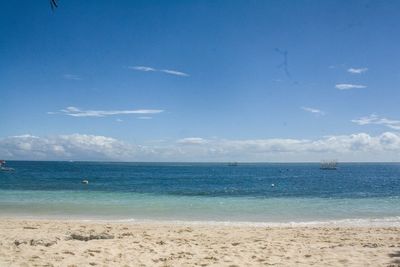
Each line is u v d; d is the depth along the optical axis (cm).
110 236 1323
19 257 966
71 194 3584
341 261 995
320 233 1505
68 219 1945
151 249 1115
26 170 12231
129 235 1384
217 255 1061
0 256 973
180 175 10300
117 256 1017
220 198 3312
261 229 1606
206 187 5106
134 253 1058
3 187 4547
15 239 1185
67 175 8750
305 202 2958
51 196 3306
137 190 4322
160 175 10031
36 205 2550
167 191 4191
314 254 1080
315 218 2067
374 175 11044
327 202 2970
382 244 1253
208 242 1269
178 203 2809
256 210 2405
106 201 2909
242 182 6725
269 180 7625
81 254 1021
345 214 2239
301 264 967
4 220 1812
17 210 2284
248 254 1077
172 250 1113
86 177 7881
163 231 1506
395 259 1012
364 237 1409
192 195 3647
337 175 10969
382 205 2759
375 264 962
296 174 11744
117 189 4444
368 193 4091
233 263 975
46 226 1588
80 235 1289
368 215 2205
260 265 959
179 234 1434
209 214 2197
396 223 1877
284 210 2419
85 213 2194
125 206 2561
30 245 1109
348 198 3406
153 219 1977
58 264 917
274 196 3612
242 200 3112
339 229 1622
